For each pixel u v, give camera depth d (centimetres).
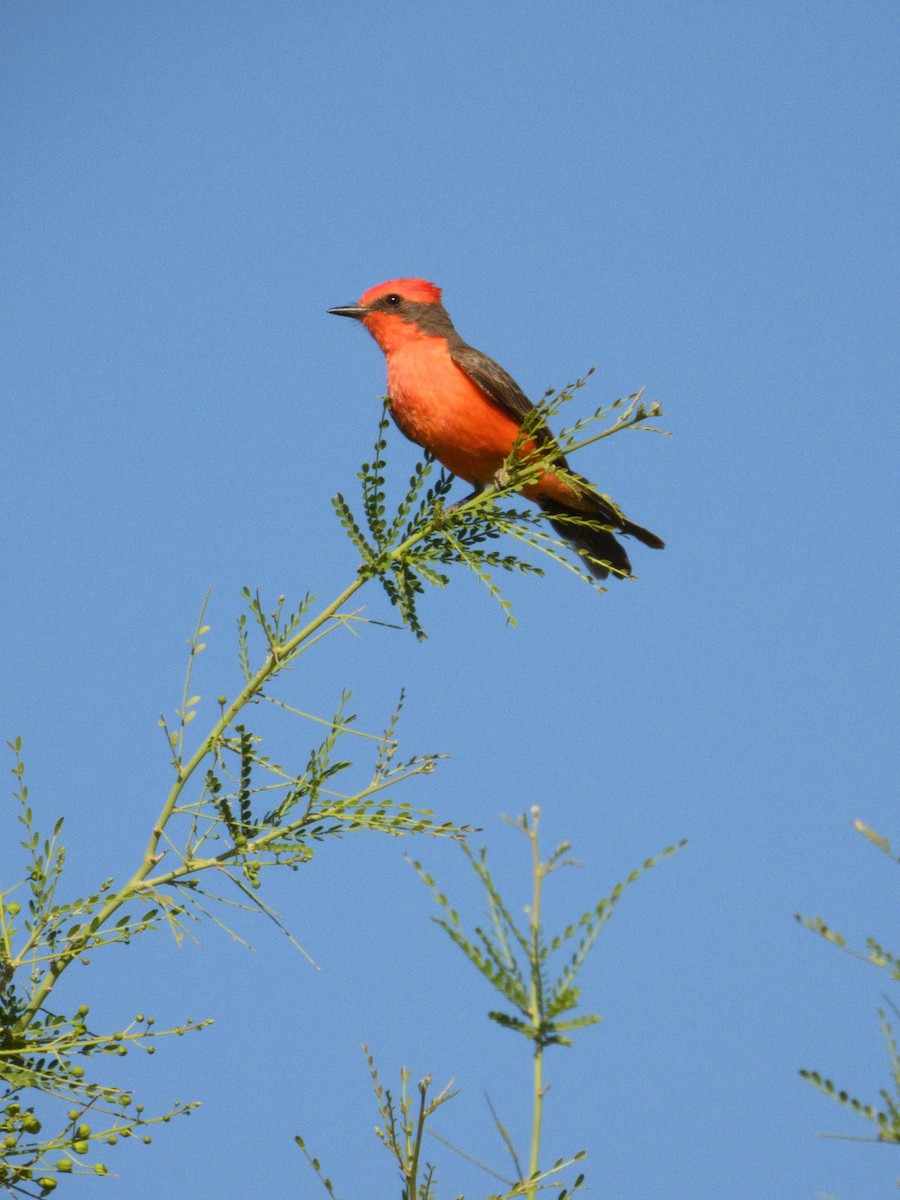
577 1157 455
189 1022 597
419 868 469
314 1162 505
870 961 436
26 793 641
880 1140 410
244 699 737
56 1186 541
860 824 447
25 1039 591
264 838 696
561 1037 448
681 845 461
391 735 726
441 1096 514
